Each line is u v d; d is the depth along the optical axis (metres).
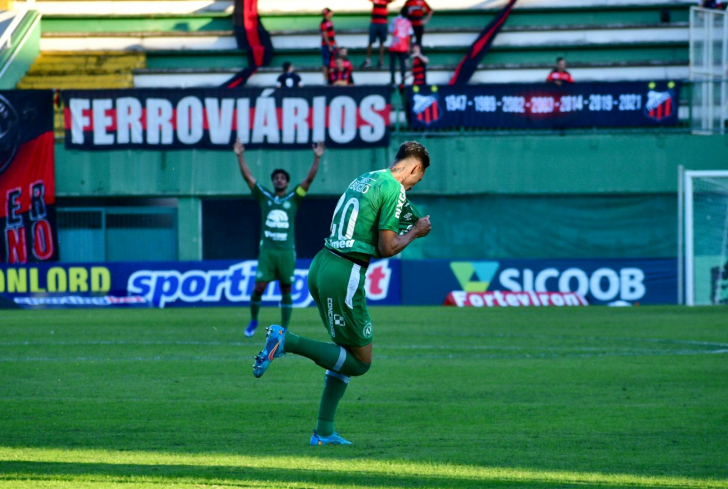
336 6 93.94
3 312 65.31
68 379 26.97
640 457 15.82
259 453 15.98
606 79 88.25
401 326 49.41
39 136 73.81
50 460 15.06
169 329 47.34
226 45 92.62
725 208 74.00
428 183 75.94
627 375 28.08
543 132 75.50
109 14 94.12
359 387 25.36
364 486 13.11
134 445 16.72
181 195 76.25
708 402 22.53
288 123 75.31
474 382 26.44
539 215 76.62
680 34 90.06
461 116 75.25
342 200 17.39
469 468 14.74
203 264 72.12
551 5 92.75
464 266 72.31
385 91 74.94
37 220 74.00
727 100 76.50
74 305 71.50
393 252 17.03
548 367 30.20
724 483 13.73
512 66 88.56
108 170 75.81
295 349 16.62
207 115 75.25
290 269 41.41
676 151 75.19
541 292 71.94
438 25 93.31
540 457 15.80
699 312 61.06
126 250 78.06
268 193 41.34
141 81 89.94
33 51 91.38
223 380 26.86
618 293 71.81
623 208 76.12
